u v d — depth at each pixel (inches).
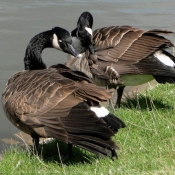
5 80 680.4
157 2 1077.1
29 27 889.5
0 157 458.6
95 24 900.6
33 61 462.9
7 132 550.3
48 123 362.9
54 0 1074.1
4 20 927.7
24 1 1065.5
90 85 383.9
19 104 378.0
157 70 530.6
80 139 352.2
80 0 1075.3
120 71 537.6
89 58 550.9
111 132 351.9
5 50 789.9
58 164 402.6
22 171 389.4
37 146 411.5
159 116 482.6
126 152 411.2
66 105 364.5
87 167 387.2
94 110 371.6
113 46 548.4
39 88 378.6
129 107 532.7
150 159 389.1
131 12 986.7
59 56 781.9
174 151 397.7
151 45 544.1
